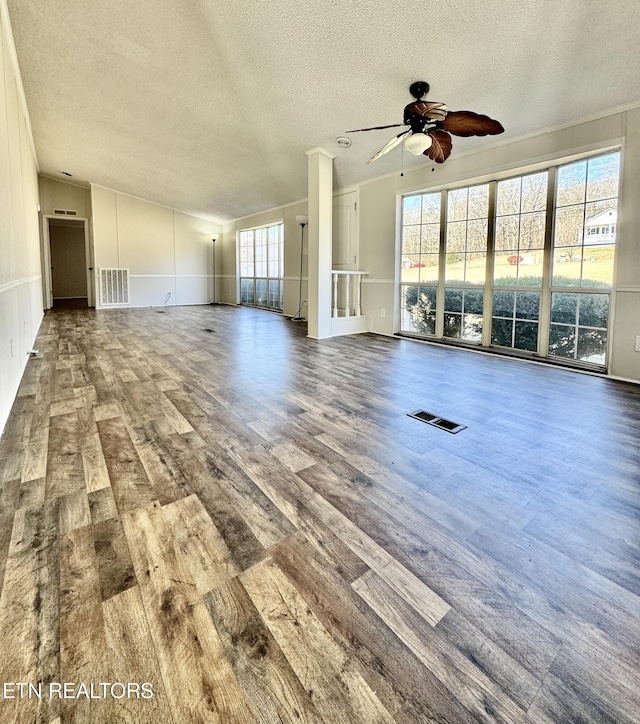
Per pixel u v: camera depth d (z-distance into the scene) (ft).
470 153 14.78
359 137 15.40
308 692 2.88
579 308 12.80
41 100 15.96
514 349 14.80
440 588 3.85
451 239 16.52
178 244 33.50
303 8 9.45
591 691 2.91
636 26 8.41
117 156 22.12
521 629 3.42
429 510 5.12
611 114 11.08
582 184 12.42
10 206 10.03
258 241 30.63
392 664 3.09
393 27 9.60
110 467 6.15
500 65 10.24
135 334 18.71
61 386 10.33
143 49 12.07
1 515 4.89
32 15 10.92
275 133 16.07
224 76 12.76
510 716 2.74
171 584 3.84
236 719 2.71
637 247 10.87
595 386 10.69
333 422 8.07
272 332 19.75
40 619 3.42
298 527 4.75
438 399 9.55
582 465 6.33
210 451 6.73
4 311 8.21
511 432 7.62
